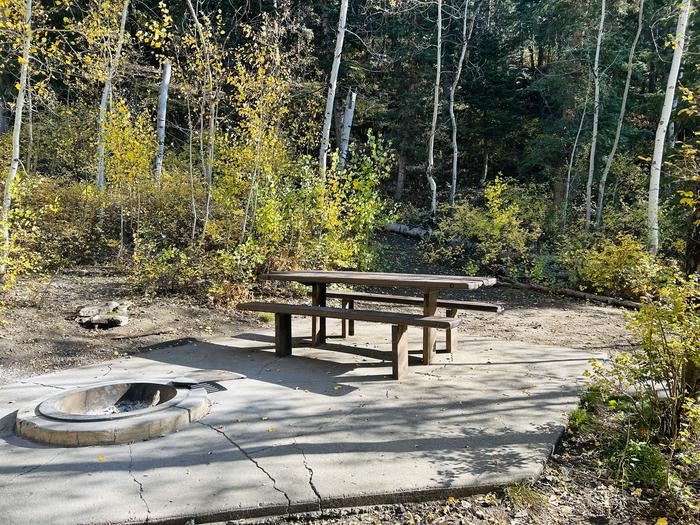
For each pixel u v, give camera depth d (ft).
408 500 9.53
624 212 46.55
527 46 77.15
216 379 16.07
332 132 75.61
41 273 28.89
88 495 9.37
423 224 56.49
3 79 51.72
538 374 16.87
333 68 37.17
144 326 22.15
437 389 15.25
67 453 11.08
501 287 39.14
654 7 55.47
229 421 12.82
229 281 28.25
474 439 11.76
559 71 57.47
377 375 16.65
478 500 9.61
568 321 27.94
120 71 44.24
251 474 10.11
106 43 36.14
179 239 37.09
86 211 38.45
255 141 33.42
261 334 22.62
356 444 11.48
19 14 25.50
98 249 35.32
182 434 12.05
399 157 68.39
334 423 12.69
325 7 61.77
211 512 8.87
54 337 19.85
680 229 36.52
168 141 66.59
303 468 10.35
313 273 20.95
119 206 39.88
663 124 36.83
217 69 33.94
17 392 14.96
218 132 44.88
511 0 82.33
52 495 9.38
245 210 33.37
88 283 27.66
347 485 9.68
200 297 26.84
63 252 33.53
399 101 66.64
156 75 54.85
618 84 59.88
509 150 78.13
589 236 41.42
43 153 49.34
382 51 65.26
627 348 21.39
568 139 56.54
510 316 29.19
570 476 10.70
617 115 55.42
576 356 19.47
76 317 21.83
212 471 10.24
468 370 17.33
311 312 17.71
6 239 22.36
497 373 16.96
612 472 10.81
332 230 32.32
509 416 13.14
